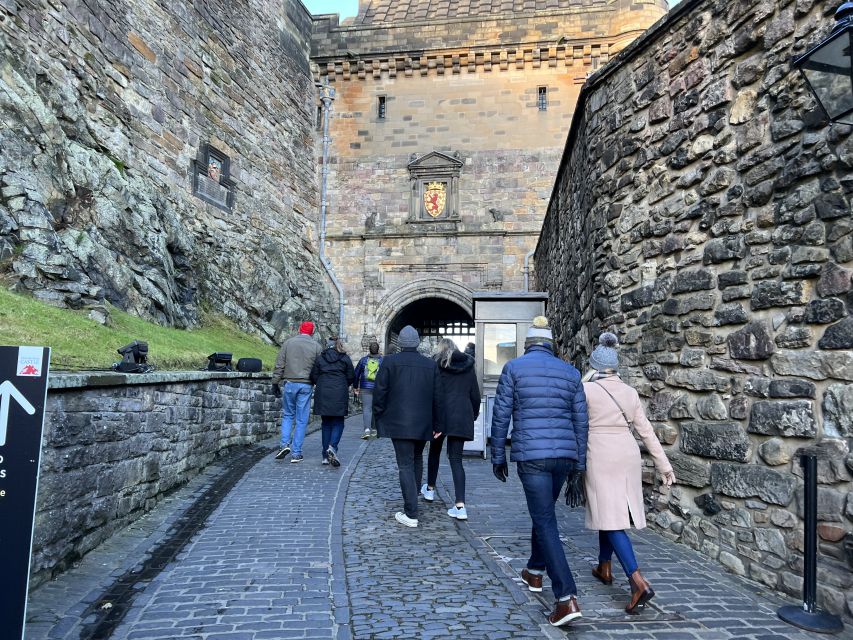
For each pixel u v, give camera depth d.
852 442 3.63
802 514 3.94
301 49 22.52
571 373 4.04
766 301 4.37
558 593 3.50
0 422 2.79
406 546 5.04
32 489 2.78
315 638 3.37
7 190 8.48
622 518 3.86
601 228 6.79
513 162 22.25
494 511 6.21
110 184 11.26
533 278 21.55
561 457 3.83
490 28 22.47
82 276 9.08
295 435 8.82
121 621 3.60
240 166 17.91
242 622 3.58
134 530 5.38
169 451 6.58
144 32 13.86
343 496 6.75
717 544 4.68
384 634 3.42
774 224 4.38
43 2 10.39
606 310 6.60
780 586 4.04
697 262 5.16
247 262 17.56
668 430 5.37
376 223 22.59
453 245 22.08
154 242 12.15
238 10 18.42
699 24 5.30
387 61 22.97
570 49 22.09
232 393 9.23
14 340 6.52
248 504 6.36
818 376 3.91
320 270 22.27
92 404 4.79
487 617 3.65
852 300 3.72
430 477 6.72
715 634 3.44
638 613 3.72
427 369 5.89
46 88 10.22
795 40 4.31
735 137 4.82
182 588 4.10
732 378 4.66
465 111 22.67
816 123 4.05
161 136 14.26
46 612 3.68
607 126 6.75
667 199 5.61
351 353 22.06
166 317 11.88
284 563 4.61
